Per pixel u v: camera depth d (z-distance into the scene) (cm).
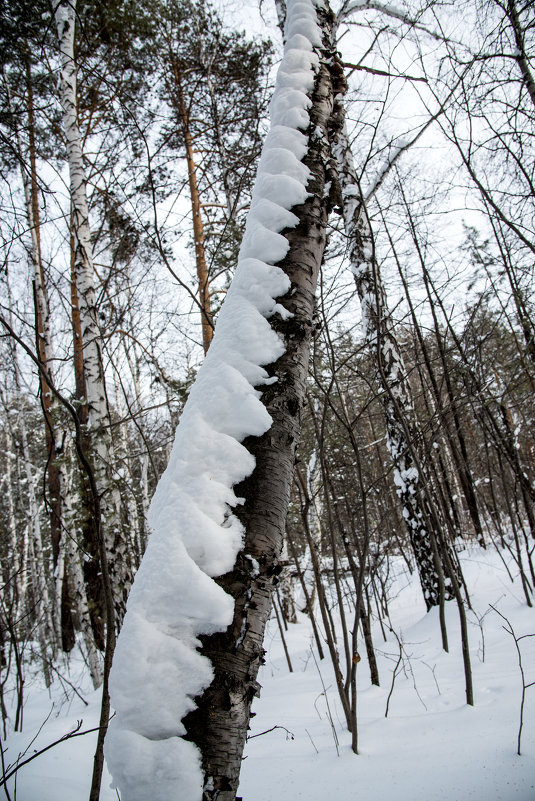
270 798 169
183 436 106
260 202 134
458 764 164
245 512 97
